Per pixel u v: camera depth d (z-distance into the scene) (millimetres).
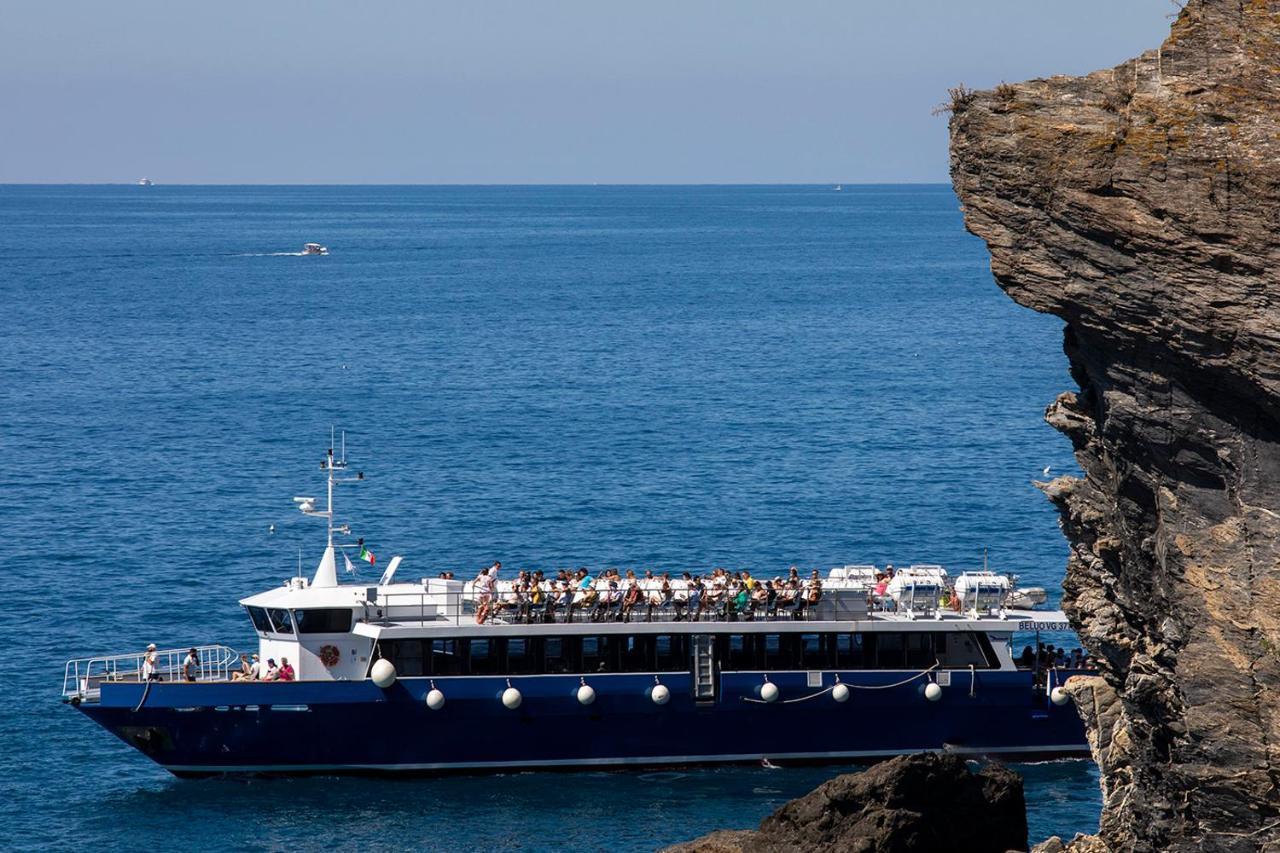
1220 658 133625
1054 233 136500
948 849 167375
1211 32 132250
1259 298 125875
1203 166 127312
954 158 142750
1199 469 135875
